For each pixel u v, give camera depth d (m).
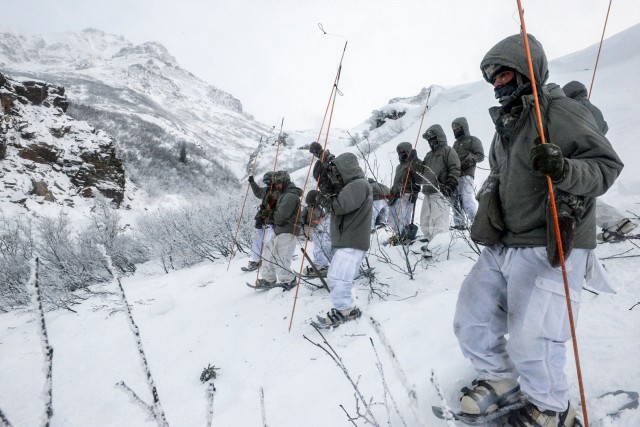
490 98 22.95
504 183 1.67
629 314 2.41
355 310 3.41
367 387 2.21
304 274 4.80
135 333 1.06
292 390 2.42
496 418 1.70
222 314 4.28
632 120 10.20
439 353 2.33
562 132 1.48
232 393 2.64
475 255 4.27
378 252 5.30
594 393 1.79
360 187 3.44
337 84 3.13
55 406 2.94
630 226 3.49
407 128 27.89
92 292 6.01
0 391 3.30
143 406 1.04
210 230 8.19
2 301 6.52
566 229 1.44
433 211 4.82
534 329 1.54
